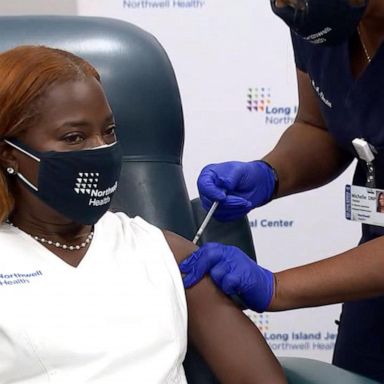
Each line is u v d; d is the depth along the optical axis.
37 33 1.55
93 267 1.25
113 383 1.19
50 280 1.21
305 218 2.70
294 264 2.74
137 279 1.27
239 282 1.35
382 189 1.55
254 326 1.38
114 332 1.21
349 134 1.57
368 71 1.45
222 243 1.60
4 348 1.16
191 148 2.65
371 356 1.71
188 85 2.60
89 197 1.21
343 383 1.35
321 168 1.77
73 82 1.18
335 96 1.56
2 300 1.17
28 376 1.17
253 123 2.64
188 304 1.36
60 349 1.17
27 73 1.17
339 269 1.38
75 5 2.53
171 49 2.57
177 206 1.58
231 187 1.60
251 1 2.53
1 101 1.18
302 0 1.33
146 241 1.34
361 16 1.34
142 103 1.57
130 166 1.57
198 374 1.47
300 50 1.67
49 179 1.19
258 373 1.34
